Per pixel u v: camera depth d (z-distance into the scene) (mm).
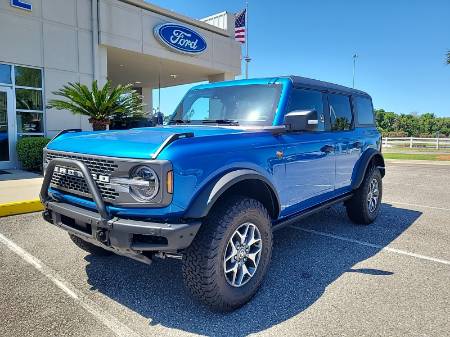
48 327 2867
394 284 3676
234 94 4379
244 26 21391
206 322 2979
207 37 19672
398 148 33375
